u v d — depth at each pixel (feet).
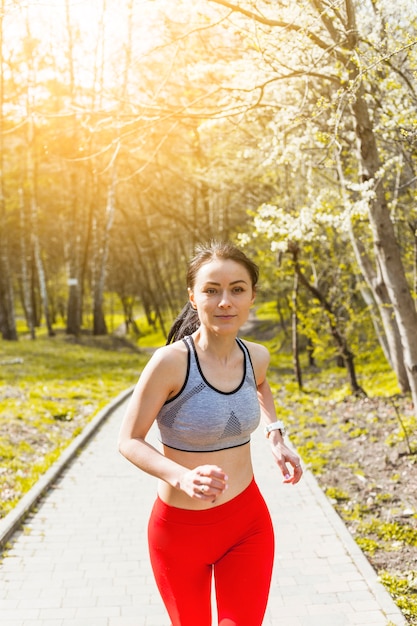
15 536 17.81
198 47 27.09
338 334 39.99
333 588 14.35
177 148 71.31
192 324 8.92
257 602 7.79
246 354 8.13
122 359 76.59
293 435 31.81
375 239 23.61
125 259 149.07
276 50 21.59
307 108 24.61
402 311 23.85
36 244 105.29
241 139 38.04
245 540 8.05
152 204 103.76
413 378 24.40
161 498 8.01
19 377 54.44
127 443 7.32
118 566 15.85
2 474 23.81
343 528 17.84
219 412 7.63
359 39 19.51
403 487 21.91
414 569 15.47
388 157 26.32
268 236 25.93
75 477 24.27
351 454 26.86
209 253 7.72
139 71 36.50
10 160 121.60
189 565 7.93
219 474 6.54
